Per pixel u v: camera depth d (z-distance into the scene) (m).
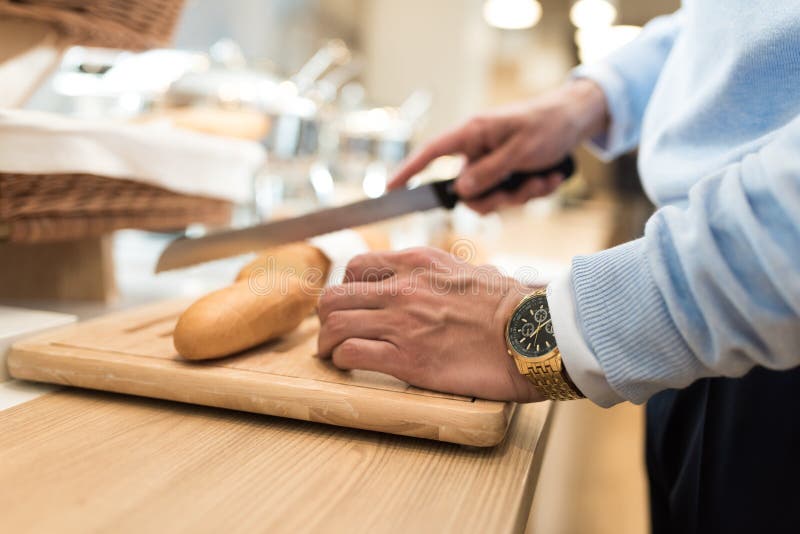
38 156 0.50
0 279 0.78
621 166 2.65
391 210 0.72
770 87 0.40
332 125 1.12
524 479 0.35
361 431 0.40
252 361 0.45
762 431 0.54
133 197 0.64
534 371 0.37
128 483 0.32
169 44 0.67
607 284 0.36
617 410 1.89
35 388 0.46
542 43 4.41
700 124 0.45
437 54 2.75
